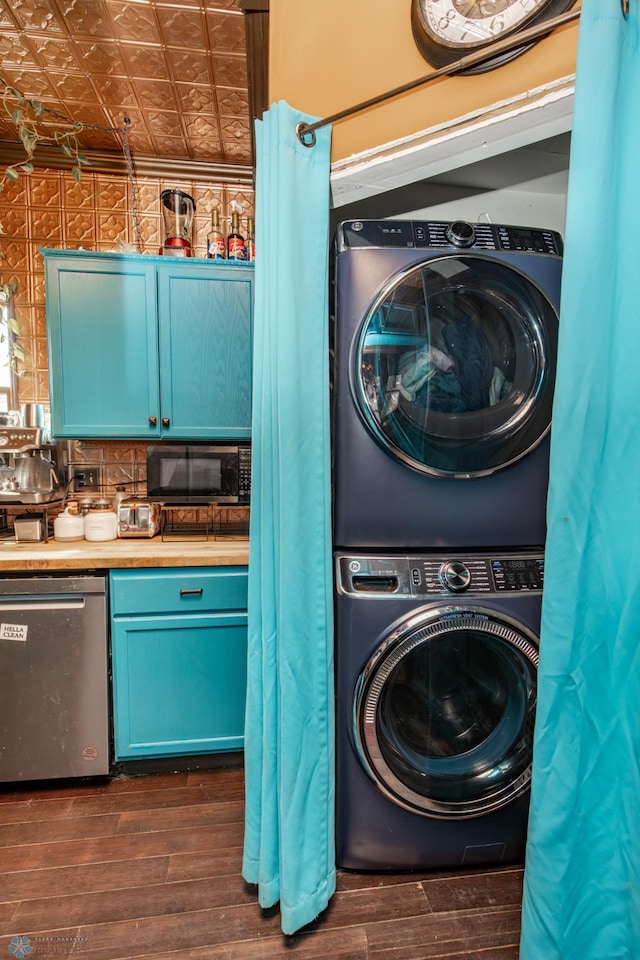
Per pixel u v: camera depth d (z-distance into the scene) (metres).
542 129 1.02
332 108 1.12
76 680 1.58
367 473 1.22
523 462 1.27
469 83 1.02
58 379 1.89
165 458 1.88
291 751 1.10
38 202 2.19
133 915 1.16
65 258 1.87
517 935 1.13
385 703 1.21
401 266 1.19
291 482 1.08
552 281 1.23
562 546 0.83
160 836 1.42
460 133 1.05
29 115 1.96
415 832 1.24
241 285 1.97
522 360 1.25
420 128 1.07
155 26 1.56
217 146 2.17
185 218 2.16
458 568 1.21
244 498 1.92
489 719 1.32
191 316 1.95
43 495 1.84
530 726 1.23
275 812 1.14
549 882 0.88
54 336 1.88
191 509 2.27
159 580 1.63
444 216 1.52
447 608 1.17
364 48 1.09
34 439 1.84
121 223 2.24
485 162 1.34
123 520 1.90
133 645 1.63
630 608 0.83
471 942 1.11
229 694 1.71
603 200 0.76
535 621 1.21
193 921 1.15
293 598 1.10
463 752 1.31
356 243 1.19
